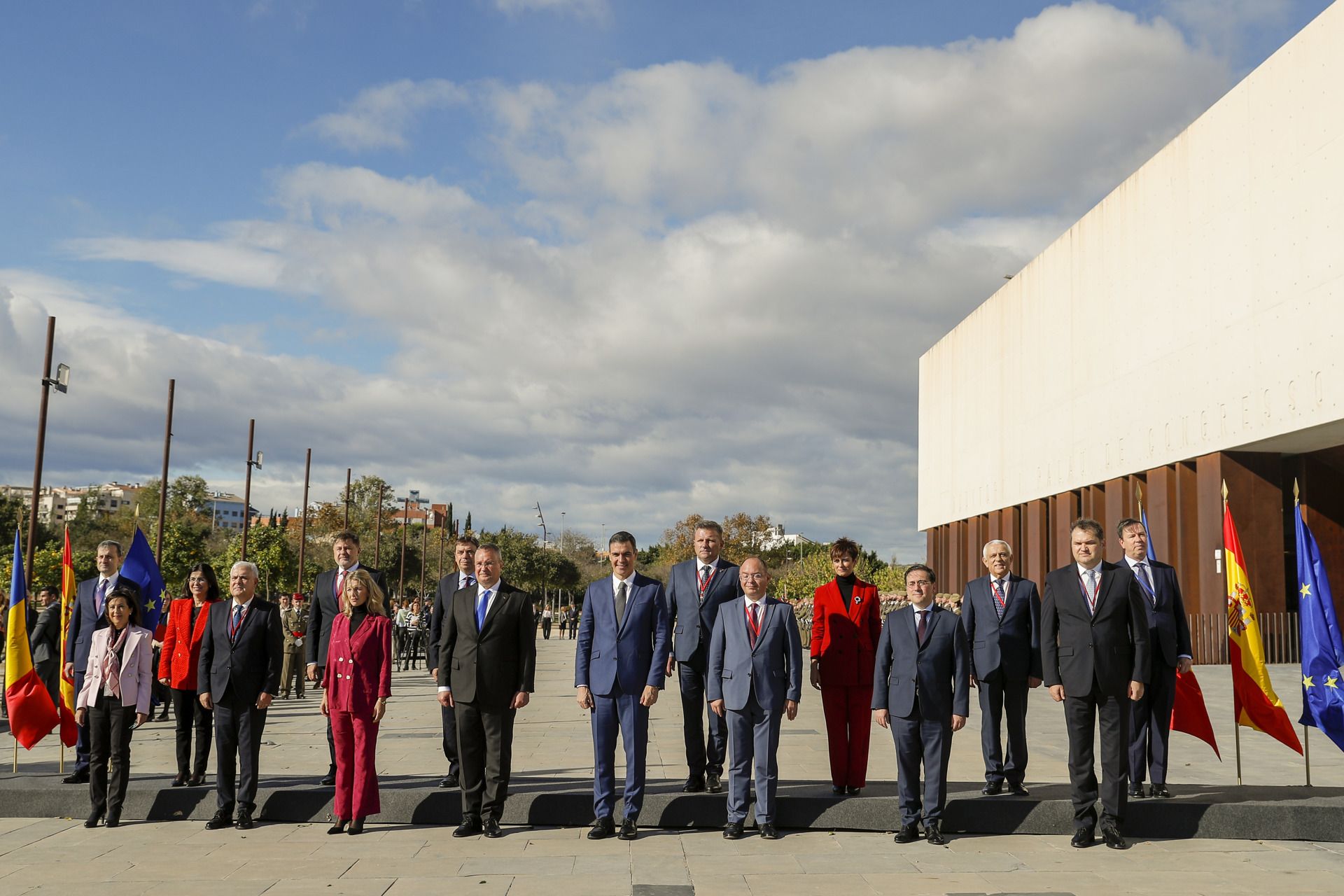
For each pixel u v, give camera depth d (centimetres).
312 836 791
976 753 1174
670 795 831
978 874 678
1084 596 783
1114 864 704
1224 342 2608
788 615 801
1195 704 883
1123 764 763
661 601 818
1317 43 2273
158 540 2958
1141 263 3033
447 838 784
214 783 936
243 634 830
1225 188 2611
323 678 899
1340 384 2180
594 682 804
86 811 859
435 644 919
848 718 867
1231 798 809
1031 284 3884
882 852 740
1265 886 645
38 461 2066
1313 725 866
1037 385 3825
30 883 652
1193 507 2803
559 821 832
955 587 4869
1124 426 3127
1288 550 2736
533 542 8469
